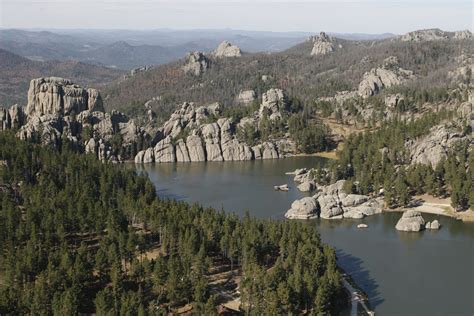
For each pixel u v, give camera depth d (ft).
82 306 487.20
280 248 594.65
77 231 645.51
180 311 489.26
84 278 509.76
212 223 618.44
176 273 501.15
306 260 554.05
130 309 453.58
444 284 587.27
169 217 631.15
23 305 465.47
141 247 587.68
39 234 595.47
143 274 524.11
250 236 580.71
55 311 452.35
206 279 535.19
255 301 481.05
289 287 491.72
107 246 561.02
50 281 489.67
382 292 566.77
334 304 522.47
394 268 628.69
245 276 528.63
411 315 518.78
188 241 558.15
